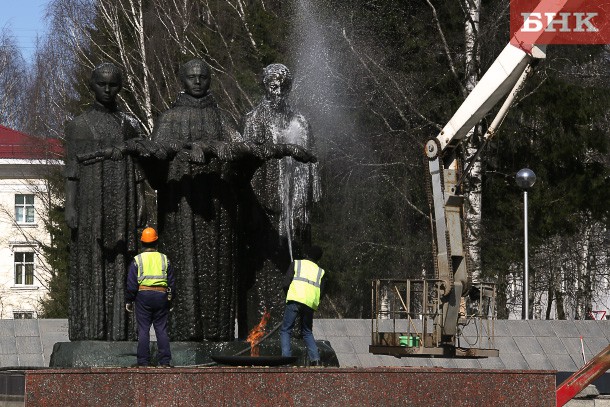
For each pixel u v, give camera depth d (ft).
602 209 138.31
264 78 66.74
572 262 178.29
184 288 60.70
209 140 62.44
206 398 51.16
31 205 233.76
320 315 140.05
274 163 64.80
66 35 168.35
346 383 53.31
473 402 55.88
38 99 178.29
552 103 134.82
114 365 58.90
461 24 133.80
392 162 132.05
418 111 131.03
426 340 75.36
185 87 63.31
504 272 136.87
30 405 49.24
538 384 57.57
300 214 65.16
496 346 86.99
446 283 74.28
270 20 138.00
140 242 61.00
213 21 154.30
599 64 140.26
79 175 60.80
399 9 134.82
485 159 131.64
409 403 54.44
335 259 133.80
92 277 60.29
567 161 137.28
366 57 132.05
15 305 238.07
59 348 60.23
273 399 52.13
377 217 134.72
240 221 64.85
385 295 136.36
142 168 61.11
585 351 88.07
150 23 155.22
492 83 76.54
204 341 60.95
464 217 75.82
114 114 62.18
